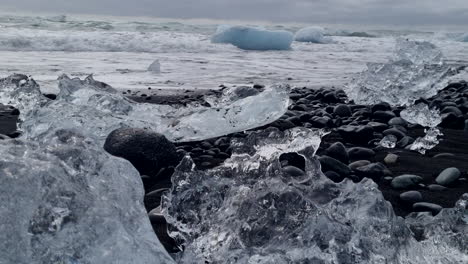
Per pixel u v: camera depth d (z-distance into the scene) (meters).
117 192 1.25
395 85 5.75
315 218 1.41
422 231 1.69
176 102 5.72
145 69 10.09
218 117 3.31
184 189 1.66
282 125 3.91
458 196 2.38
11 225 1.02
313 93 6.48
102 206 1.16
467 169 2.87
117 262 1.08
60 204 1.10
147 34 17.48
